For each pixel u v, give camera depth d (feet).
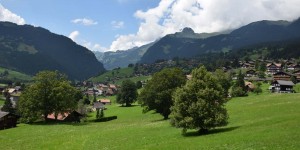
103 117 410.93
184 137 180.04
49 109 378.73
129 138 201.77
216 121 176.35
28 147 204.64
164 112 322.96
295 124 157.79
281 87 500.33
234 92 440.86
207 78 189.37
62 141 216.95
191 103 182.80
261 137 140.77
